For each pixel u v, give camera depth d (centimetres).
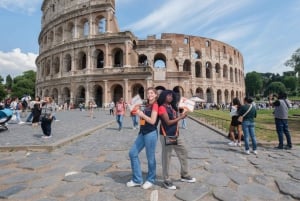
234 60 9119
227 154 1192
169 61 6569
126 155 1142
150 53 6600
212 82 7938
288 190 694
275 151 1275
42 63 7638
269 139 1628
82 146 1367
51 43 7369
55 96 6900
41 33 8031
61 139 1479
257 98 16538
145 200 634
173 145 746
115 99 6366
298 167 951
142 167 945
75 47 6259
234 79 8969
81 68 6394
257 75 16975
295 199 648
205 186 733
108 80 5897
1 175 839
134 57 5934
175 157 1108
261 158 1112
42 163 992
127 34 5847
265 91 17388
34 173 862
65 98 6512
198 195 662
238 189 712
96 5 6097
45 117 1611
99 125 2316
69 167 935
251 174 864
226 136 1727
